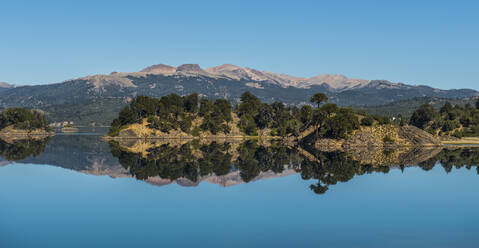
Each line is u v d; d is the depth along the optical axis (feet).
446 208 185.88
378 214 173.68
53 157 422.82
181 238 138.51
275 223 158.20
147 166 345.51
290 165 362.94
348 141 622.95
